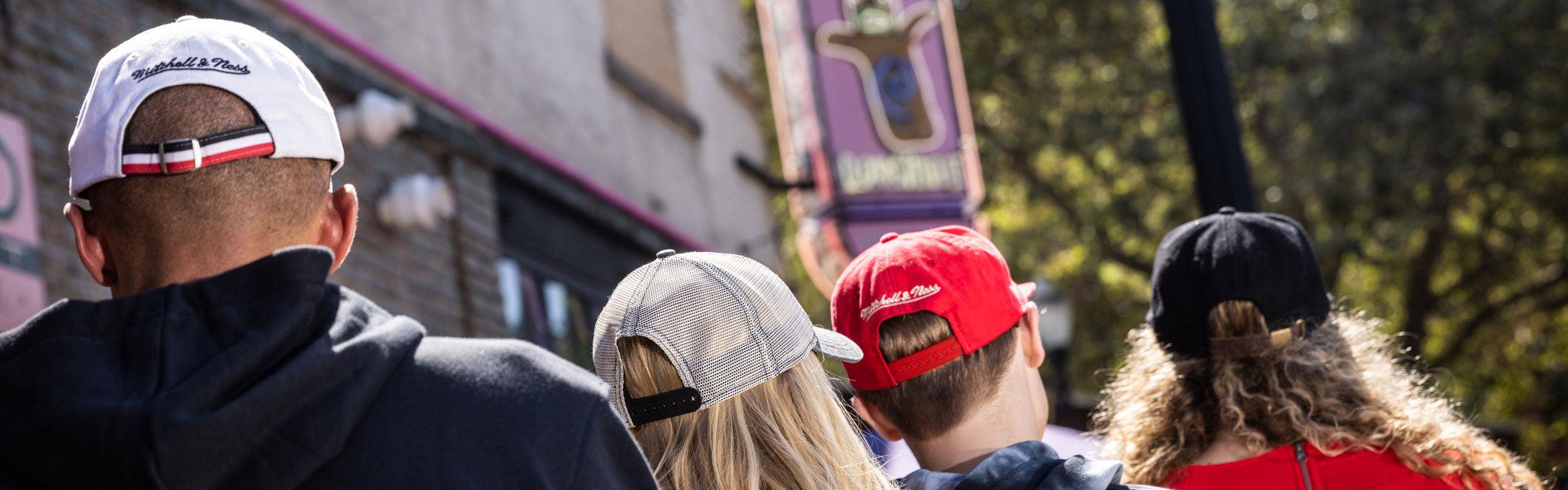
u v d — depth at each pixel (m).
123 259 1.37
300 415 1.23
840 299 2.01
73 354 1.25
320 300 1.30
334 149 1.44
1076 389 17.22
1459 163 12.99
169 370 1.22
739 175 9.71
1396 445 2.07
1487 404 15.70
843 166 7.58
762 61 16.38
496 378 1.32
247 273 1.28
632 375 1.78
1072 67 15.20
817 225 7.75
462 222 6.04
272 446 1.21
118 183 1.35
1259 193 13.67
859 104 7.70
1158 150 14.29
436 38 6.34
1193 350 2.21
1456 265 15.27
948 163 7.76
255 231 1.36
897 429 1.98
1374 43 12.96
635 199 8.00
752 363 1.77
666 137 8.63
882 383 1.94
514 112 6.88
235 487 1.21
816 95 7.66
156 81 1.36
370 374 1.27
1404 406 2.12
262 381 1.21
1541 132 12.99
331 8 5.59
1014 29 15.23
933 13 8.02
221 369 1.20
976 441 1.92
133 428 1.16
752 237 9.69
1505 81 12.81
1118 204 15.16
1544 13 12.66
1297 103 13.03
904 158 7.68
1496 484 2.08
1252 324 2.16
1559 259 14.46
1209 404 2.20
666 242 8.24
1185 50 3.86
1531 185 13.79
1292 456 2.09
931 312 1.91
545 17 7.42
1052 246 16.03
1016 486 1.75
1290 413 2.08
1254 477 2.09
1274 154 13.97
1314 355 2.15
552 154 7.15
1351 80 12.88
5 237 3.81
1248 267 2.17
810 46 7.75
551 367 1.35
